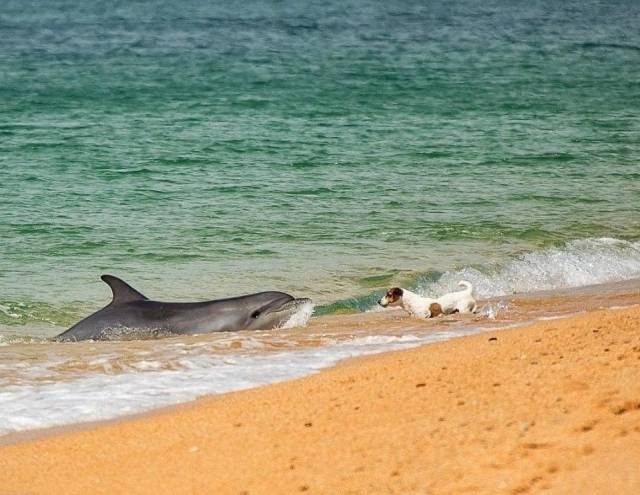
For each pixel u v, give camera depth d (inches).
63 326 2046.0
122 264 2445.9
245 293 2239.2
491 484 885.2
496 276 2386.8
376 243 2637.8
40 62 6850.4
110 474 1036.5
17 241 2625.5
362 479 935.0
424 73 6574.8
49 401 1355.8
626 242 2674.7
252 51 7687.0
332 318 1964.8
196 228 2778.1
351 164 3708.2
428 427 1026.1
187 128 4478.3
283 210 2989.7
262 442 1064.2
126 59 7096.5
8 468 1080.2
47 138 4178.2
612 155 4003.4
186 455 1060.5
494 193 3260.3
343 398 1174.3
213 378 1460.4
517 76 6574.8
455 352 1349.7
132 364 1553.9
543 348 1279.5
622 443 914.1
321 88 5826.8
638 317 1466.5
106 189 3262.8
